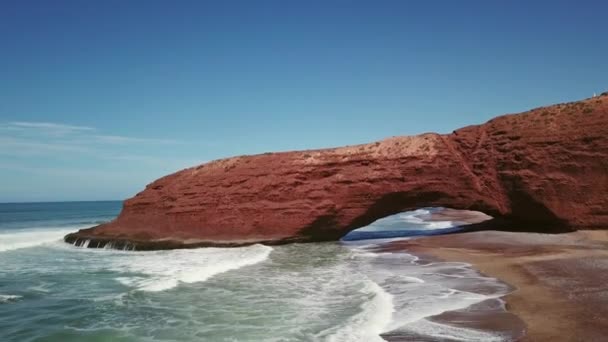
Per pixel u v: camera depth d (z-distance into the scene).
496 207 33.84
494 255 24.97
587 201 29.92
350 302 16.25
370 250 30.42
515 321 12.99
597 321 12.48
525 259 22.73
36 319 14.64
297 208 34.97
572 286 16.50
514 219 34.19
